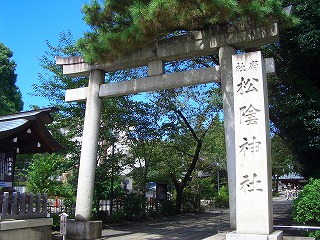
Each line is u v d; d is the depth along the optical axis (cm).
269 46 1211
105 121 1488
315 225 818
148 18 828
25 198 861
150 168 1962
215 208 2578
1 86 2808
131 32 936
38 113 913
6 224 771
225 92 947
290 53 1174
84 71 1182
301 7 1091
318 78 1162
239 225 655
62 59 1219
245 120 692
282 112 1155
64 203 1344
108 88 1134
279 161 3272
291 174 4231
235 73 721
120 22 1073
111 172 1504
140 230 1255
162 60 1075
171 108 1809
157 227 1354
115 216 1484
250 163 670
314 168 1152
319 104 1063
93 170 1102
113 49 998
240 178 672
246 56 719
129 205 1600
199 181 2600
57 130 1462
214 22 958
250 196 658
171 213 1972
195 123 2033
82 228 1041
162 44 1061
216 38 984
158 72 1064
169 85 1040
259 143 672
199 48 1006
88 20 1063
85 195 1079
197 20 879
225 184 3594
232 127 924
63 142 1423
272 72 898
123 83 1112
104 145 1489
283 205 2580
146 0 899
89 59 1037
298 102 1082
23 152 1006
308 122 1059
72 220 1070
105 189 1473
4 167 900
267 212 642
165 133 1819
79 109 1422
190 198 2245
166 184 2030
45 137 955
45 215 918
